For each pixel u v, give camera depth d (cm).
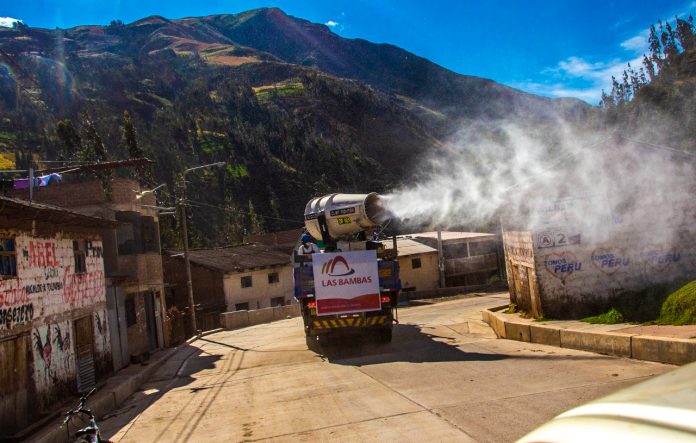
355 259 1528
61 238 1377
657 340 897
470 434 630
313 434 718
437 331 1866
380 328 1568
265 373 1385
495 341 1464
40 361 1174
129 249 2284
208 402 1070
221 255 4756
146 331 2294
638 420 121
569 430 134
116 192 2330
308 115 16900
